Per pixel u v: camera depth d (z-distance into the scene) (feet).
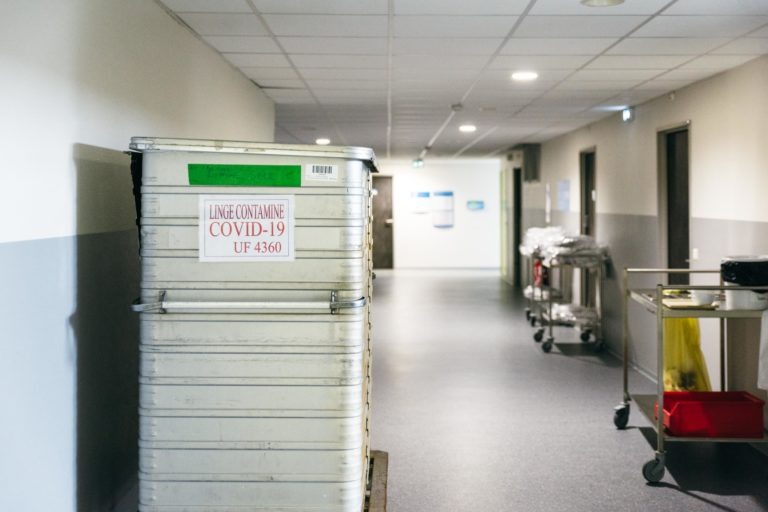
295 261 7.11
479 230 52.54
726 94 15.49
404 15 11.28
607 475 12.50
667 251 19.17
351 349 7.11
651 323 19.56
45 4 6.79
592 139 26.18
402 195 52.49
